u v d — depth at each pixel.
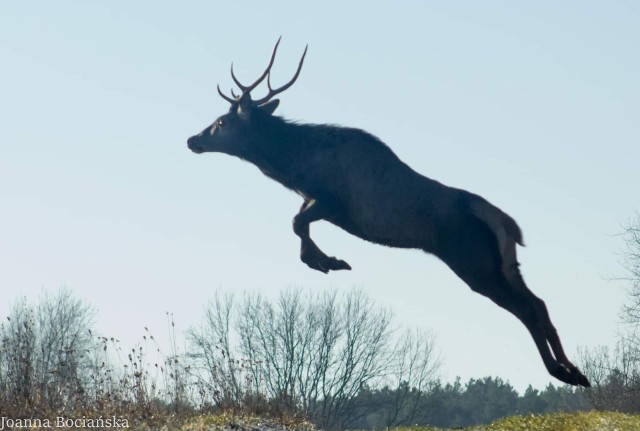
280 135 42.88
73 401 37.91
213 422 37.91
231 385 41.56
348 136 41.75
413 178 40.69
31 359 38.75
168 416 38.00
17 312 46.94
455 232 40.16
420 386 86.44
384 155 41.12
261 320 77.25
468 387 139.88
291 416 41.06
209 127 44.47
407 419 92.69
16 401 37.25
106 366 39.03
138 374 38.56
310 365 78.25
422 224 40.28
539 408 132.50
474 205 40.16
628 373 75.81
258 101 45.00
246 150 43.47
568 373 39.25
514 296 39.94
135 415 37.28
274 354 76.69
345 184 41.22
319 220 41.69
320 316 78.88
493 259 40.09
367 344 80.19
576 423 35.72
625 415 36.78
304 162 42.06
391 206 40.38
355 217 41.09
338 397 83.69
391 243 40.78
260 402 41.38
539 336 39.72
